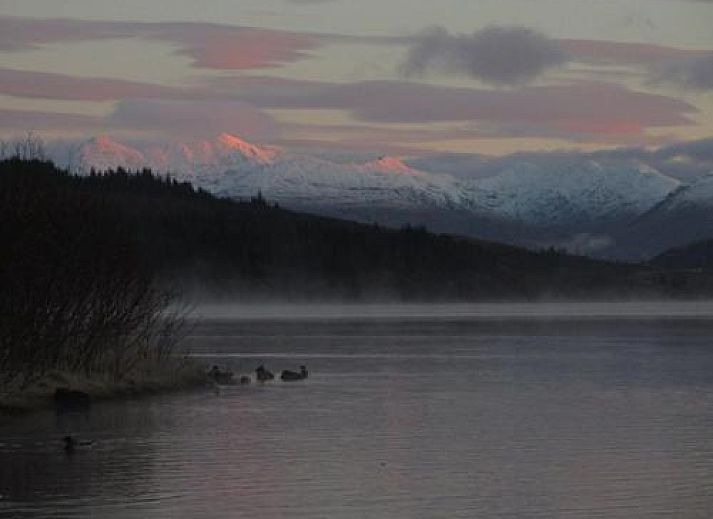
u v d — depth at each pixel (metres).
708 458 42.81
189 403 59.91
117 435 47.97
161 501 35.09
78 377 61.59
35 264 56.12
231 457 42.78
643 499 35.66
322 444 46.19
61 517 32.81
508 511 34.06
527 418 54.44
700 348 111.00
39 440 46.47
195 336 135.88
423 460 42.28
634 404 60.44
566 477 39.06
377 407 59.16
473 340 127.81
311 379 76.69
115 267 64.06
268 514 33.50
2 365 55.72
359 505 34.78
